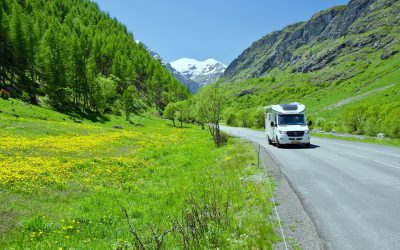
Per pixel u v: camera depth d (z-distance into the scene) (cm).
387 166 1811
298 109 3206
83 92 10262
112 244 916
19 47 9769
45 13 17825
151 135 6022
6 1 14112
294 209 1034
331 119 10031
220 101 4266
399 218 929
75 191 1653
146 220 1187
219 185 1547
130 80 16112
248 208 1073
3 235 1050
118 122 9712
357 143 3366
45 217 1225
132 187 1795
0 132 3800
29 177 1769
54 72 9538
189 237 830
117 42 19900
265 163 2000
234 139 4362
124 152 3362
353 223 902
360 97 14400
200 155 3106
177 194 1560
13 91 8756
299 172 1712
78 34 17612
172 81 19238
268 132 3666
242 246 766
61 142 3562
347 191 1262
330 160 2122
